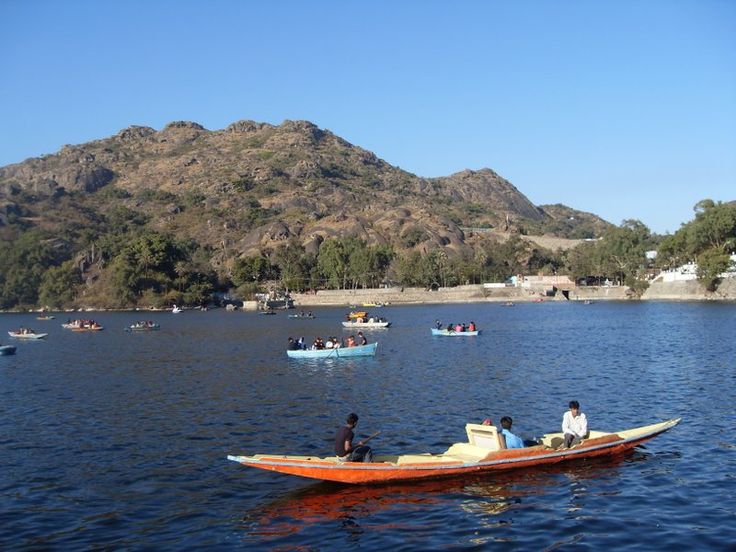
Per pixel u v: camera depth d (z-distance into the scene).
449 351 66.44
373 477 22.16
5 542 18.17
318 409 35.75
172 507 20.73
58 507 20.86
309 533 18.56
